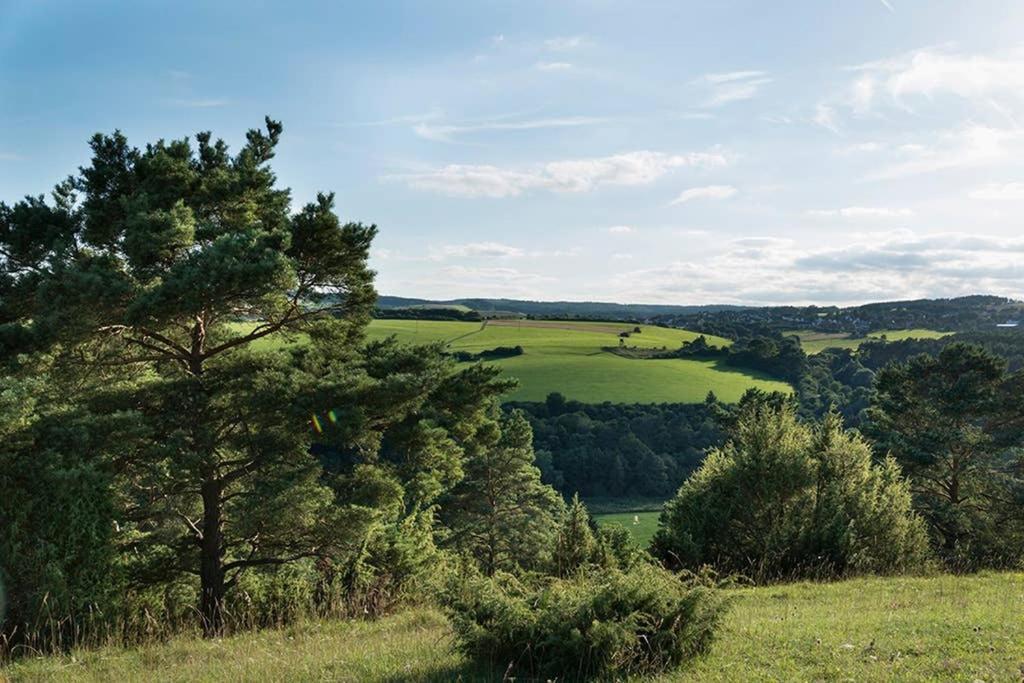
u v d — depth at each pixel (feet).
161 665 31.14
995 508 103.71
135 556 52.80
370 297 62.80
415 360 79.61
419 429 73.15
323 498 55.77
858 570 57.77
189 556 54.75
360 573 50.78
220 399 54.65
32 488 40.11
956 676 21.35
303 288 59.72
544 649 24.44
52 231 53.26
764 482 64.75
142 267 51.11
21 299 53.52
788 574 57.62
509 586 27.81
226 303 53.31
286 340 63.93
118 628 38.73
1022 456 104.88
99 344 54.90
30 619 36.42
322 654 29.58
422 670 25.00
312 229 57.06
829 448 72.54
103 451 47.14
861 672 22.35
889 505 66.33
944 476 111.34
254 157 61.36
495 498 141.38
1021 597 37.35
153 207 53.72
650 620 24.72
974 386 109.09
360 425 54.08
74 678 29.04
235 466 57.98
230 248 49.85
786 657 24.67
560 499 156.87
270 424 55.88
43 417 45.47
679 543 63.41
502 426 148.46
